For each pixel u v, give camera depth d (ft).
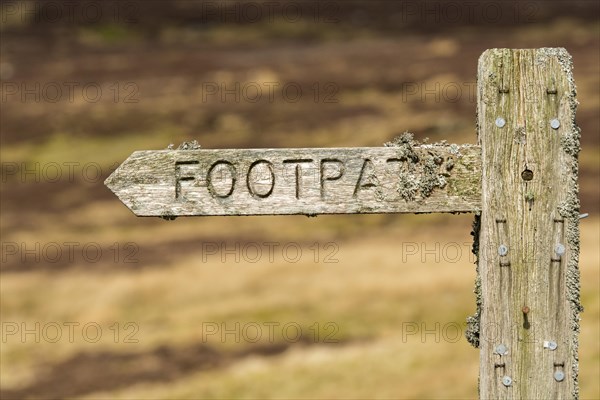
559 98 25.09
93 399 99.76
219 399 92.43
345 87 331.57
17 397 103.71
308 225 187.42
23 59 414.62
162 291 144.46
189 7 520.01
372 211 25.48
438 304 122.62
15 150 292.61
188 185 25.52
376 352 100.89
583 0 471.62
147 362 111.65
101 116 320.29
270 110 315.99
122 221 207.72
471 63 349.20
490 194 25.26
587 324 93.20
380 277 136.46
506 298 25.34
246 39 465.47
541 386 25.41
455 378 88.43
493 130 25.21
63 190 244.42
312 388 90.99
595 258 120.78
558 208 25.18
